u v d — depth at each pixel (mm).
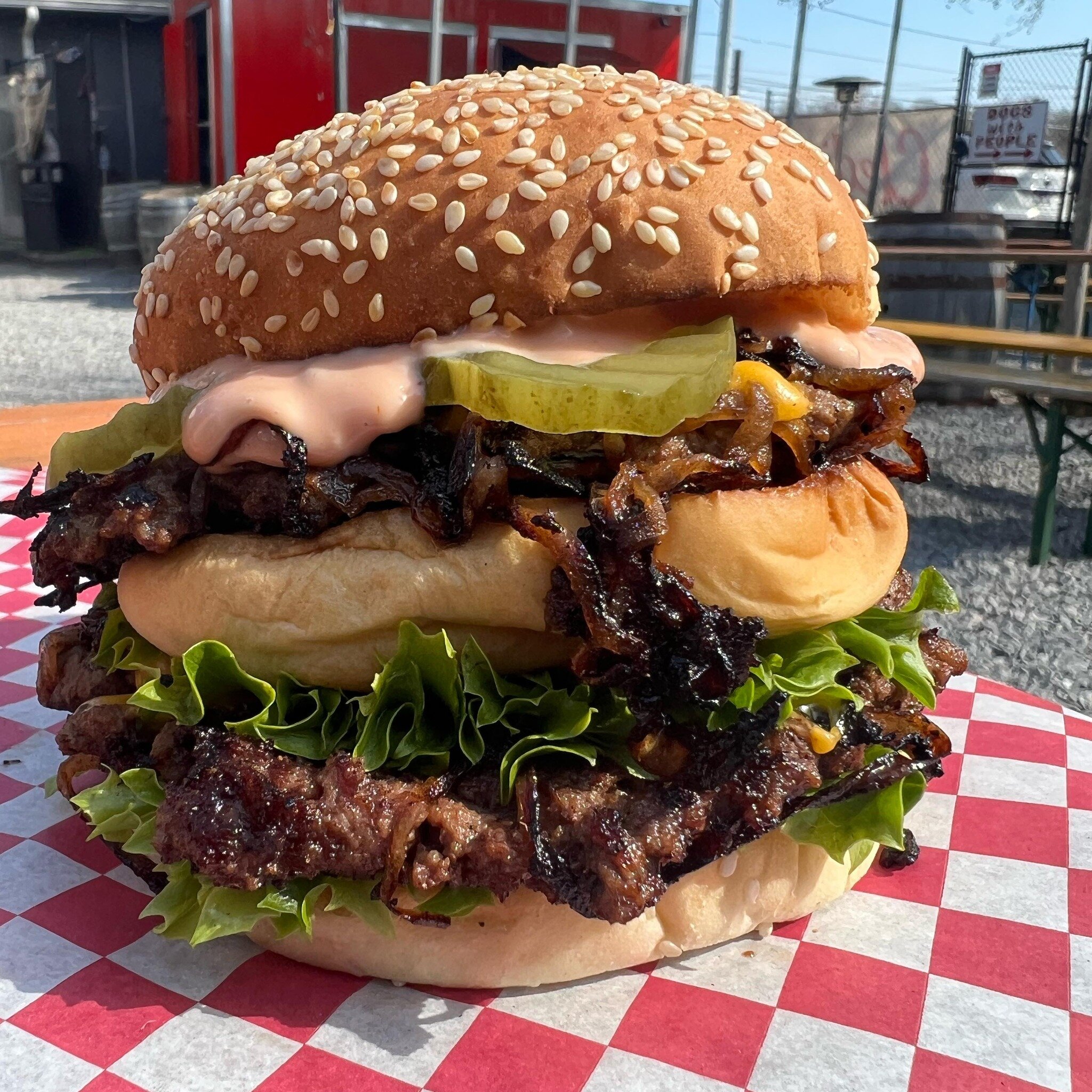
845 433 151
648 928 149
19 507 157
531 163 141
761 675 138
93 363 803
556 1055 133
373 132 151
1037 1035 138
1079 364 723
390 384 137
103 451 160
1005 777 207
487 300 139
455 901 138
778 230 144
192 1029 137
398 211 142
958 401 879
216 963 151
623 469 130
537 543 137
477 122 147
